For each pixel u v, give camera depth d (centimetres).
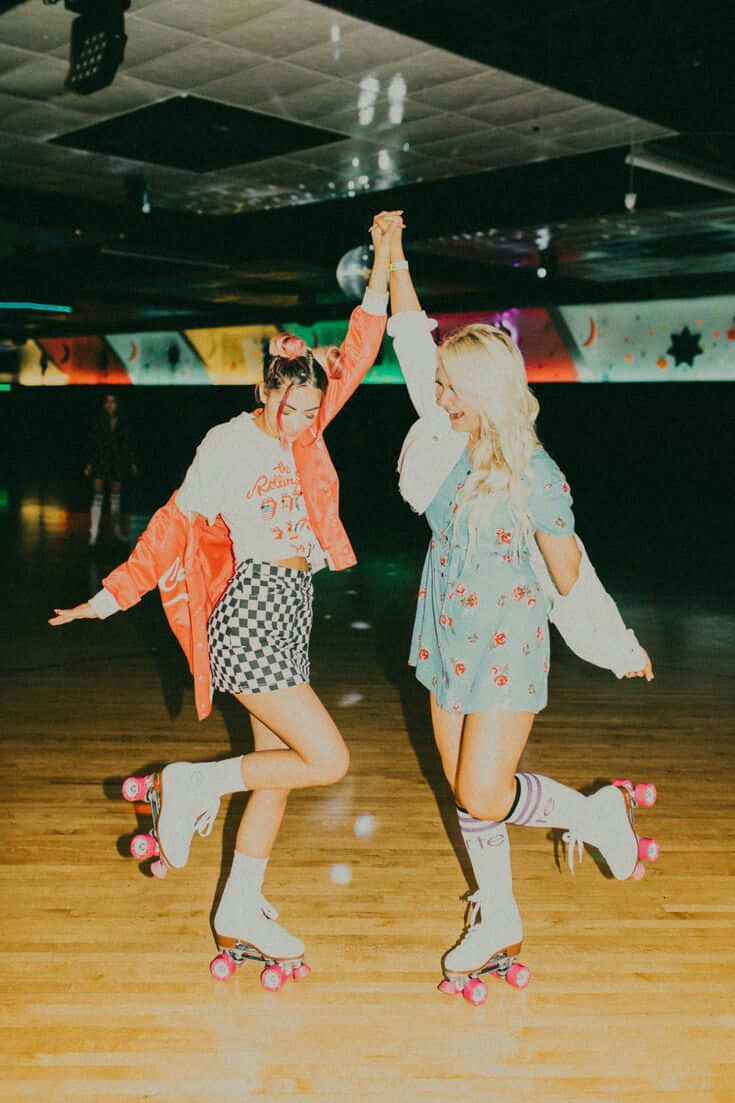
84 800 348
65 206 780
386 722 448
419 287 1238
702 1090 200
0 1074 200
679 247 1036
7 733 423
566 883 291
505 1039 216
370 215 824
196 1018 222
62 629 635
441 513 224
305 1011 226
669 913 274
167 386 1756
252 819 241
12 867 295
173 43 512
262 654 225
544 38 501
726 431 1215
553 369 1341
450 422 224
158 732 428
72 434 1925
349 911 272
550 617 230
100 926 262
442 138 678
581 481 1333
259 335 1631
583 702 488
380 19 478
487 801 218
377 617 690
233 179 812
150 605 720
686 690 513
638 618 714
